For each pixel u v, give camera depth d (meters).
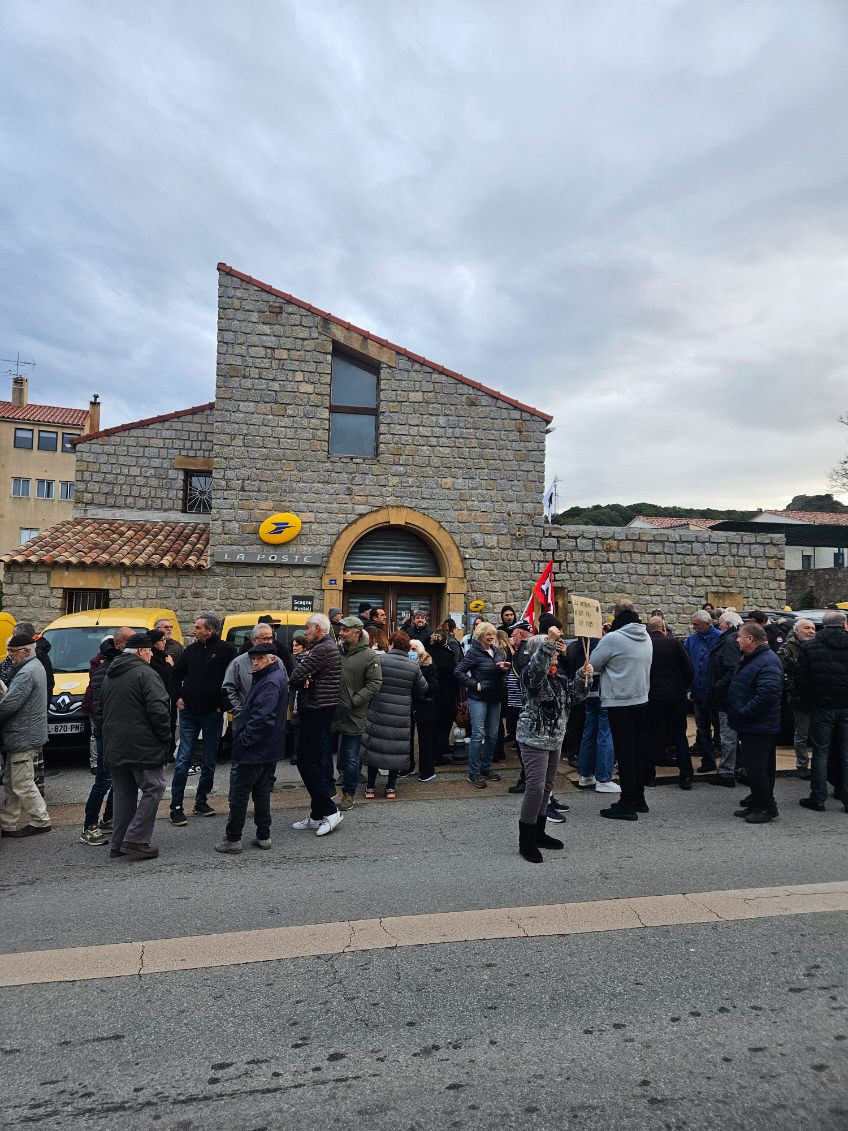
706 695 8.68
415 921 4.69
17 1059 3.35
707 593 16.00
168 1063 3.31
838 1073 3.19
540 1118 2.93
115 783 6.25
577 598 8.12
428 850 6.21
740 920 4.67
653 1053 3.33
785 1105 2.99
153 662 7.86
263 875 5.68
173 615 12.16
